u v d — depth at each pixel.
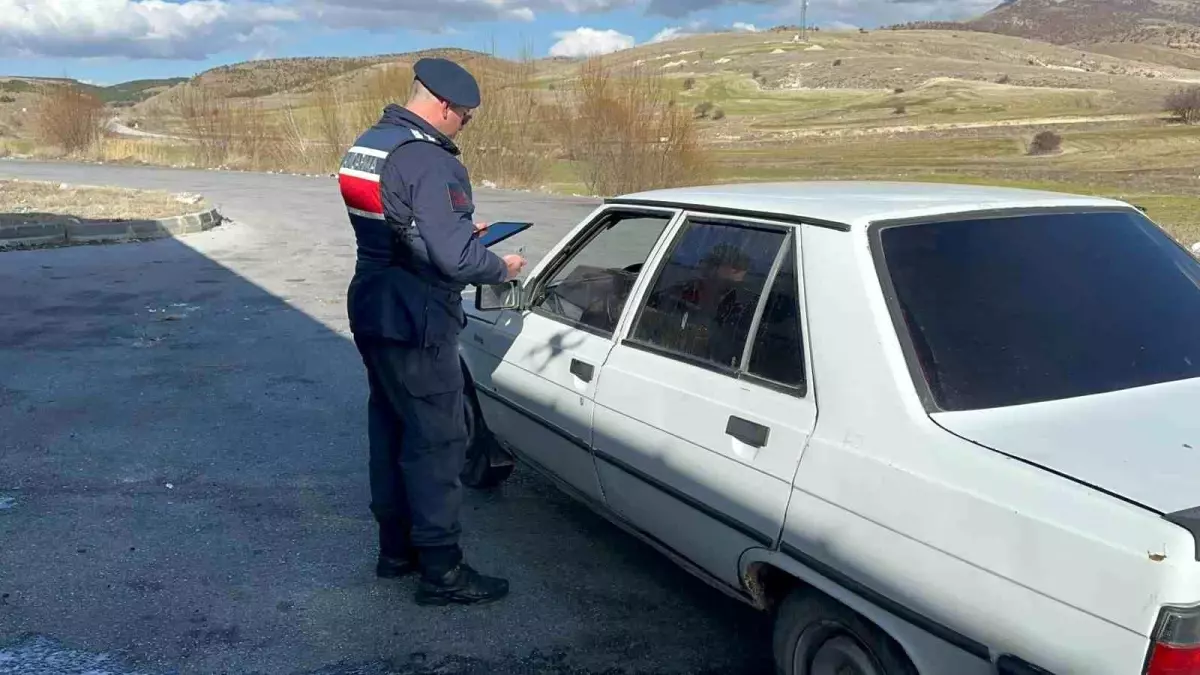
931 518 2.35
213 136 31.91
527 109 23.86
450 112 3.54
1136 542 1.99
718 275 3.28
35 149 37.09
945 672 2.35
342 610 3.82
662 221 3.73
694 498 3.12
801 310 2.87
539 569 4.14
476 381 4.58
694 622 3.70
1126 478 2.17
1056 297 2.86
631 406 3.41
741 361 3.04
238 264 12.07
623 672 3.38
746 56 170.00
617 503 3.65
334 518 4.68
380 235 3.49
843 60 161.38
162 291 10.29
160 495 4.94
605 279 3.94
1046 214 3.19
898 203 3.11
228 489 5.02
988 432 2.41
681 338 3.34
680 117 21.34
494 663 3.45
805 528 2.67
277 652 3.53
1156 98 107.31
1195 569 1.92
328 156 29.56
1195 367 2.78
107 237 14.05
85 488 5.02
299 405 6.42
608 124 21.34
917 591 2.37
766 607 3.05
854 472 2.55
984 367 2.60
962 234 2.97
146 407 6.36
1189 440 2.36
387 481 3.93
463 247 3.37
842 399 2.66
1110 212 3.34
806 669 2.84
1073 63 194.12
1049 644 2.10
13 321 8.82
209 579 4.07
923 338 2.63
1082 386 2.63
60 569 4.14
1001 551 2.20
